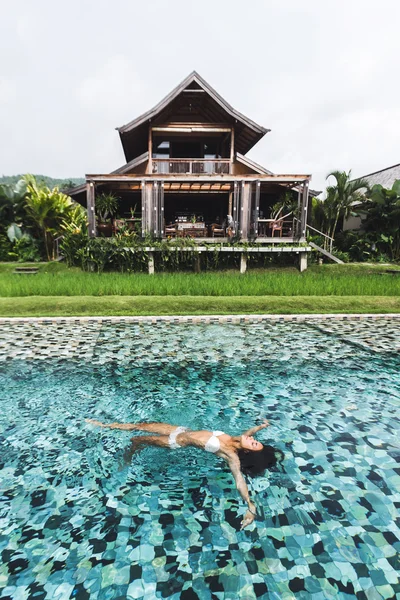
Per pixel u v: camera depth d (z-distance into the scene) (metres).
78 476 3.65
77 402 5.23
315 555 2.74
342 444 4.21
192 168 20.19
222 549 2.80
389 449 4.11
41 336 8.33
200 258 17.38
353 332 8.80
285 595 2.43
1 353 7.16
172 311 10.23
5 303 10.22
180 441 4.06
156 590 2.47
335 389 5.68
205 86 18.66
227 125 20.12
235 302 10.53
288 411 5.00
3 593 2.43
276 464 3.83
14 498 3.34
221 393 5.54
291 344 7.85
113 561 2.70
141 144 22.14
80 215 25.53
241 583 2.52
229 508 3.23
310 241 21.59
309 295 11.82
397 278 14.23
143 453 4.02
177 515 3.15
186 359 6.92
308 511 3.19
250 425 4.63
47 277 14.17
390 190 21.50
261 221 17.89
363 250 22.53
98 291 11.61
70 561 2.69
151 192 16.95
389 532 2.96
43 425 4.61
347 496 3.37
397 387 5.77
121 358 6.95
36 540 2.88
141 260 16.78
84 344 7.77
